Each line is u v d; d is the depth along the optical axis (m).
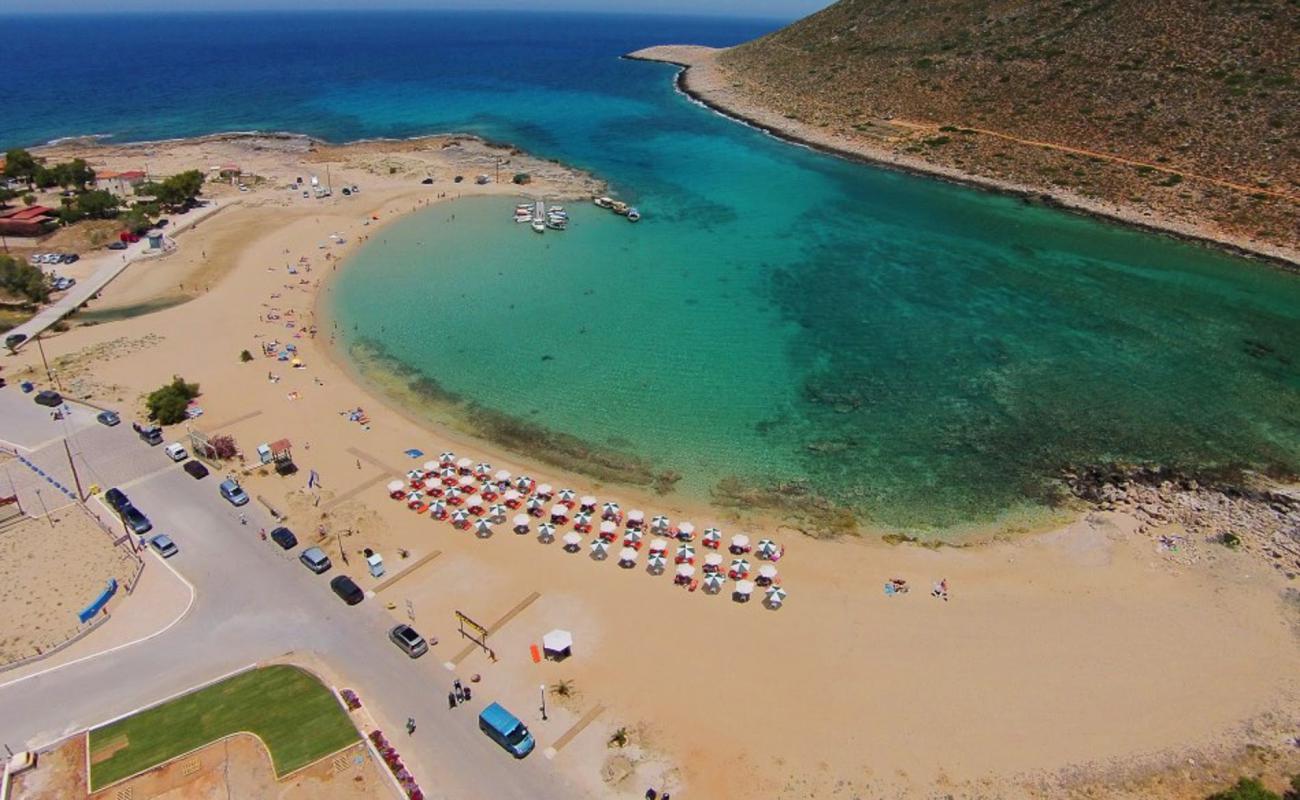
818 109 162.25
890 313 79.69
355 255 90.81
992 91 142.38
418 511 50.47
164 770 33.19
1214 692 38.47
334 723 35.47
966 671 39.56
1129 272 90.62
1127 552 47.72
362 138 156.12
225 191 112.31
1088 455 57.28
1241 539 48.56
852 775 34.31
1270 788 33.59
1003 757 35.22
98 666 38.22
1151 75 126.31
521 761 34.34
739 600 43.91
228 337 71.38
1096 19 141.62
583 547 47.94
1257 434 59.78
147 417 58.69
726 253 95.38
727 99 186.62
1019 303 82.38
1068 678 39.19
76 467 52.91
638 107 188.38
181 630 40.53
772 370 68.50
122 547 45.84
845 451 57.78
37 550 45.44
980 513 51.56
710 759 34.81
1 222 92.81
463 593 43.81
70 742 34.31
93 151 140.38
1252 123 111.12
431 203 109.94
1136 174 113.19
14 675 37.62
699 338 73.88
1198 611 43.28
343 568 45.34
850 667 39.69
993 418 61.72
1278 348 73.06
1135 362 70.25
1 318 72.94
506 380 66.38
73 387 62.19
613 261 91.81
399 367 67.94
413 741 35.03
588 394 64.62
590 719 36.47
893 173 131.25
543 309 79.00
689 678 38.84
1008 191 119.00
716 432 59.91
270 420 59.50
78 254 88.56
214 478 52.56
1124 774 34.47
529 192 116.75
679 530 48.16
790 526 50.25
